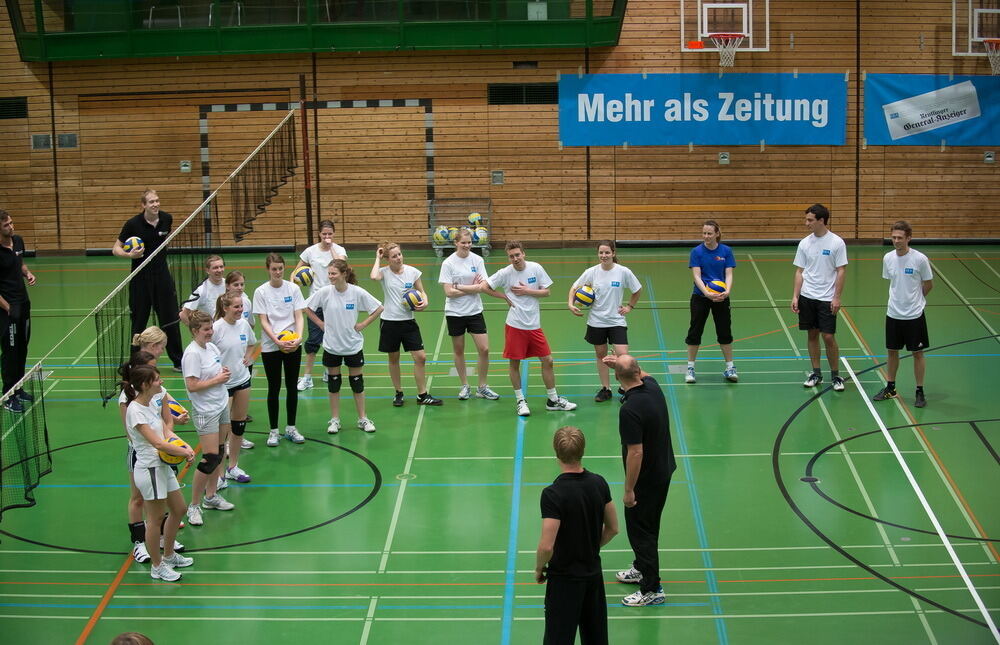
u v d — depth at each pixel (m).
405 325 10.72
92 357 13.04
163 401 7.38
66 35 19.08
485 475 9.05
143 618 6.73
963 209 19.66
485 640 6.41
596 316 10.75
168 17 18.98
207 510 8.45
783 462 9.22
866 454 9.35
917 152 19.52
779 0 19.06
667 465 6.67
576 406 10.86
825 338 11.02
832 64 19.25
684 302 15.20
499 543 7.75
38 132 19.91
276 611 6.80
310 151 19.69
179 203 19.95
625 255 18.94
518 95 19.45
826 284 10.98
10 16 19.03
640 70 19.27
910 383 11.35
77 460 9.61
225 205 19.78
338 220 19.91
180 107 19.69
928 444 9.54
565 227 19.83
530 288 10.34
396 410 10.88
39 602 6.96
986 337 13.12
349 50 19.06
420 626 6.59
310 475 9.12
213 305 10.09
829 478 8.86
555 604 5.57
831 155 19.52
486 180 19.72
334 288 9.88
